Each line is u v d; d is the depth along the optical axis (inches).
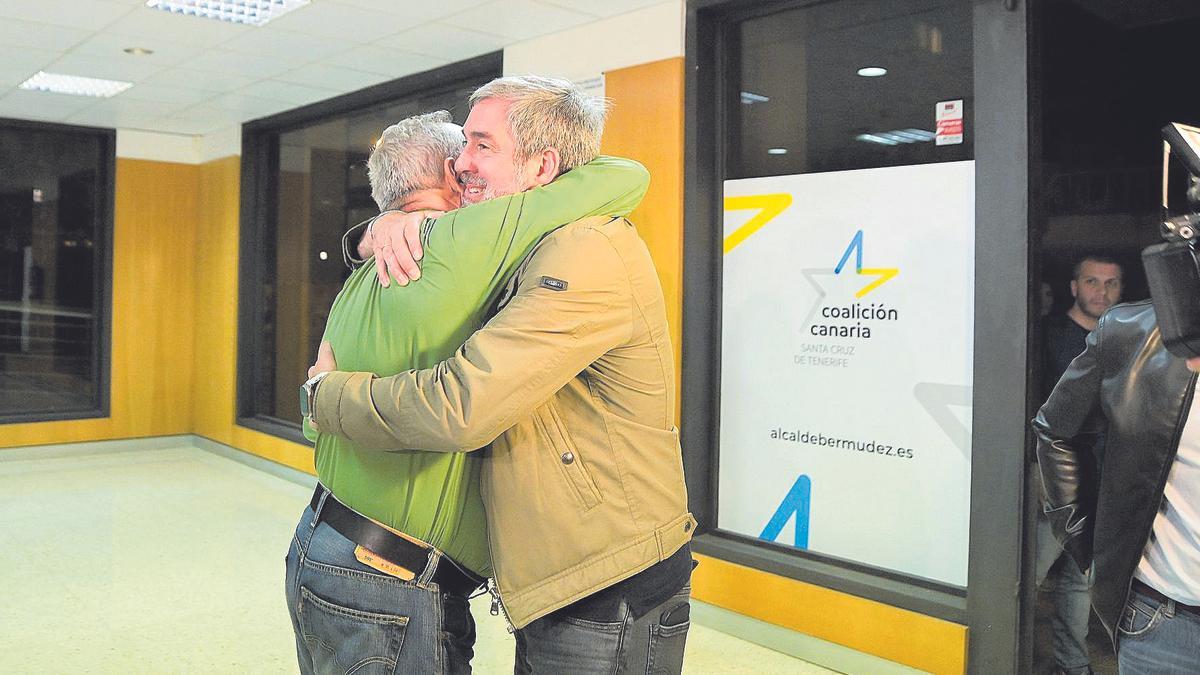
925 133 130.9
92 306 313.9
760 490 151.1
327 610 53.6
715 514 157.6
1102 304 121.3
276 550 198.2
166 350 323.9
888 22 135.3
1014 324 118.1
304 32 189.3
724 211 155.9
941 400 128.9
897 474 133.9
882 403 135.3
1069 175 120.0
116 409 314.3
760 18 152.1
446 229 52.6
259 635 146.9
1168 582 59.2
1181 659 58.9
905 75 133.2
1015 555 118.3
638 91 163.0
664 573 54.9
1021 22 116.6
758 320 151.1
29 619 151.9
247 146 299.0
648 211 160.7
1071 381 66.7
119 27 188.7
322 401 51.7
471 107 57.1
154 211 319.9
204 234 321.4
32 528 212.2
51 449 302.4
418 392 47.6
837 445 140.8
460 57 205.6
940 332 128.9
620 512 52.6
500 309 52.7
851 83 139.9
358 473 53.6
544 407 52.4
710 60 156.5
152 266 320.5
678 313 156.9
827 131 142.8
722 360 156.4
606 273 50.6
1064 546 69.5
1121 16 122.2
